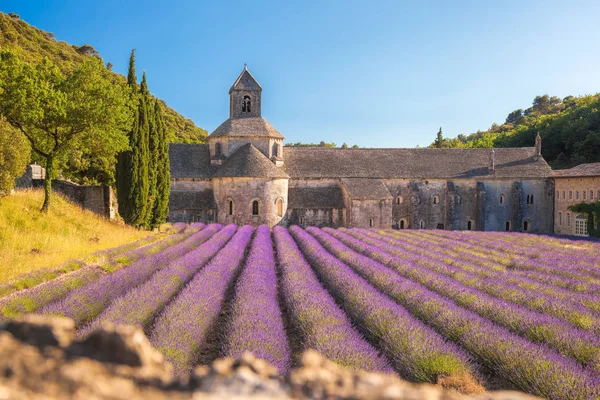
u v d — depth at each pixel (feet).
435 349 29.76
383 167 183.62
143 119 103.55
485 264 75.87
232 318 37.70
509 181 184.44
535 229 185.26
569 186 172.04
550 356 29.35
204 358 32.42
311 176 173.06
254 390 8.38
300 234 118.83
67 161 128.77
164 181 117.08
